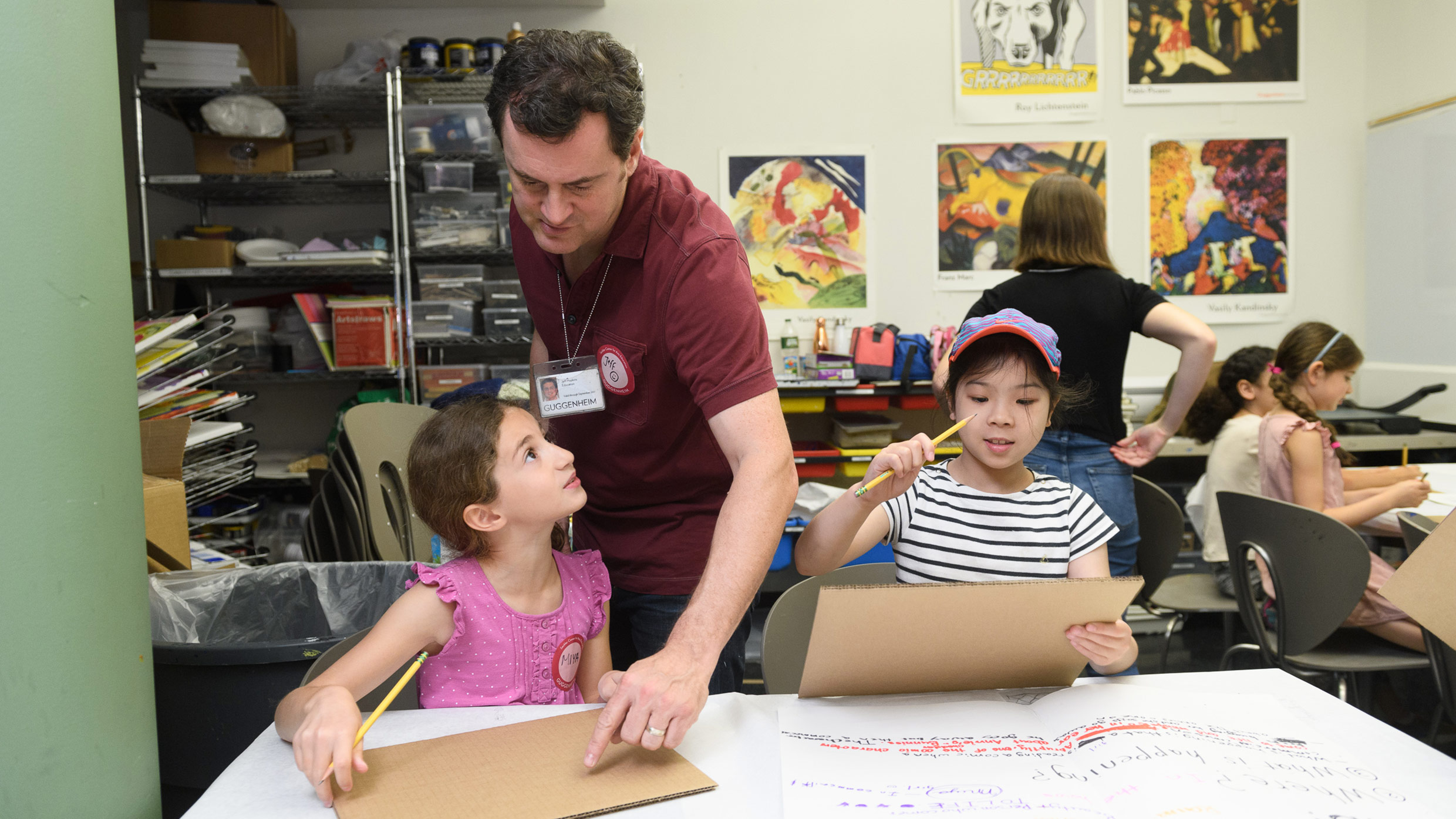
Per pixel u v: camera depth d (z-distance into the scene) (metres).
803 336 3.81
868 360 3.47
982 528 1.27
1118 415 1.96
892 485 1.10
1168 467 3.69
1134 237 3.85
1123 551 1.96
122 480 0.77
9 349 0.68
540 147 0.92
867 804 0.68
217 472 2.69
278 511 3.35
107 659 0.75
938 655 0.84
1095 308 1.92
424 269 3.33
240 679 1.17
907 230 3.81
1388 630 1.92
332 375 3.28
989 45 3.77
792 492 1.01
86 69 0.73
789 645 1.25
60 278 0.71
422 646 1.02
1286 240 3.89
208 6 3.34
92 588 0.73
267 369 3.34
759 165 3.76
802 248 3.79
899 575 1.33
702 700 0.78
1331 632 1.79
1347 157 3.90
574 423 1.29
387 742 0.82
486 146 3.31
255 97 3.26
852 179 3.78
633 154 1.06
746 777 0.75
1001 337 1.22
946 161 3.80
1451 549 0.81
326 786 0.70
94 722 0.74
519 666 1.05
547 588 1.11
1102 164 3.82
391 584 1.55
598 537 1.38
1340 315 3.94
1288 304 3.91
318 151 3.63
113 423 0.76
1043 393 1.21
